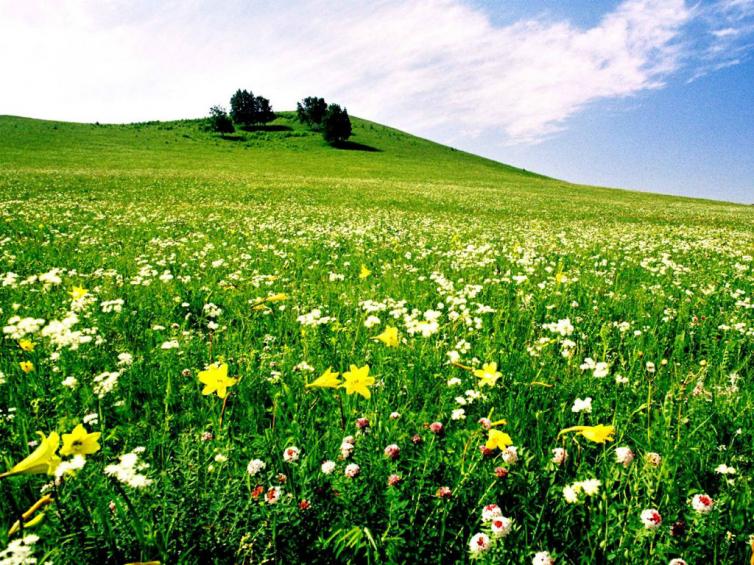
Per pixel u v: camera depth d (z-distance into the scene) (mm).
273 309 5363
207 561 1897
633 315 5383
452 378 3303
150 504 2055
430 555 1886
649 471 2074
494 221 20109
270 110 121312
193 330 4461
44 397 2936
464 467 2266
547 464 2346
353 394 3156
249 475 2178
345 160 78438
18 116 96188
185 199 23125
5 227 11430
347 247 10891
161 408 3133
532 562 1779
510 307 5602
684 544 1863
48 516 1958
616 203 39969
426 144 122250
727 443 2691
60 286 5938
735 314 5121
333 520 2029
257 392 3277
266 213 18672
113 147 71188
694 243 13852
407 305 5723
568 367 3713
